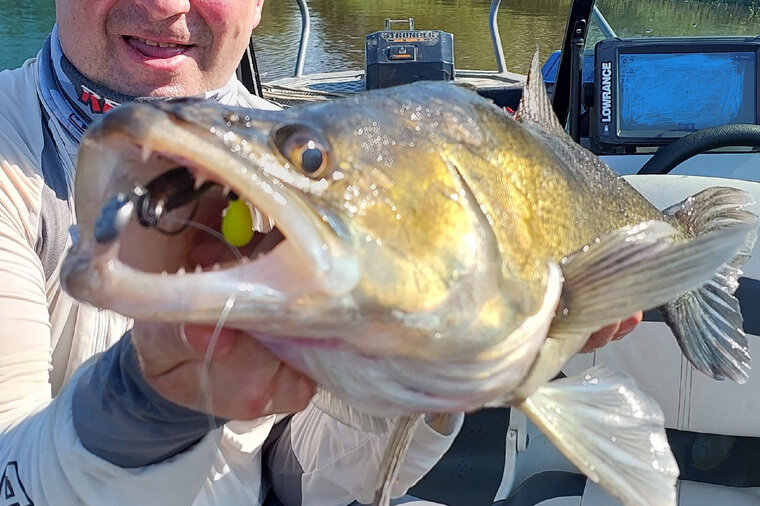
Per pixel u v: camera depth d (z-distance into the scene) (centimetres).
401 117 38
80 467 37
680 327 67
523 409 48
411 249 35
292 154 33
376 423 47
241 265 30
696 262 41
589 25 107
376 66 157
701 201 70
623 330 59
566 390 51
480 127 41
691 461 80
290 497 64
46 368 49
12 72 64
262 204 30
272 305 30
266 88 172
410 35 159
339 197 34
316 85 176
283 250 31
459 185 37
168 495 39
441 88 41
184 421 37
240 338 33
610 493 47
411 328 35
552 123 57
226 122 32
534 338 40
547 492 76
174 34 63
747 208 77
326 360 34
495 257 38
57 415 38
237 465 59
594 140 107
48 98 60
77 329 54
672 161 91
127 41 62
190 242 32
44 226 55
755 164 101
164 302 28
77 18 60
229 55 69
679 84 104
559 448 47
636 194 59
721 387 76
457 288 36
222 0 65
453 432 56
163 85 65
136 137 28
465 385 37
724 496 77
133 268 29
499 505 77
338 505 64
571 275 43
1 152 55
